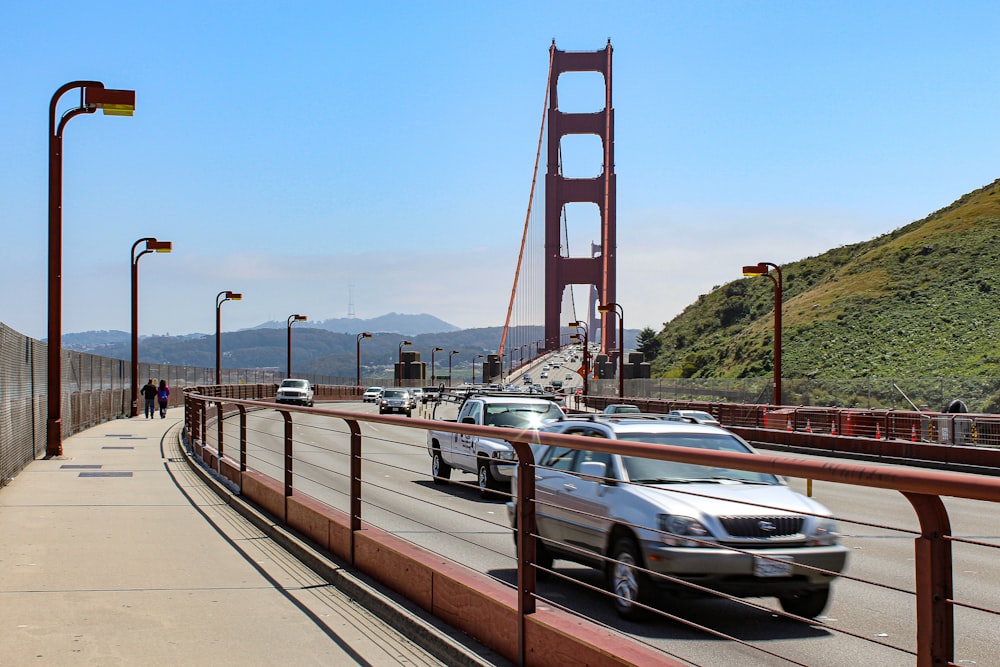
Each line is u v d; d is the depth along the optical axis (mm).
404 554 7613
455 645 6215
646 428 9547
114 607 7609
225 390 54281
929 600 3463
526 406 18688
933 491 3281
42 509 13344
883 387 36781
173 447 24953
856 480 3592
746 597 7488
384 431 39844
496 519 13914
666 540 7527
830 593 7516
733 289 133750
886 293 85438
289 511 11344
